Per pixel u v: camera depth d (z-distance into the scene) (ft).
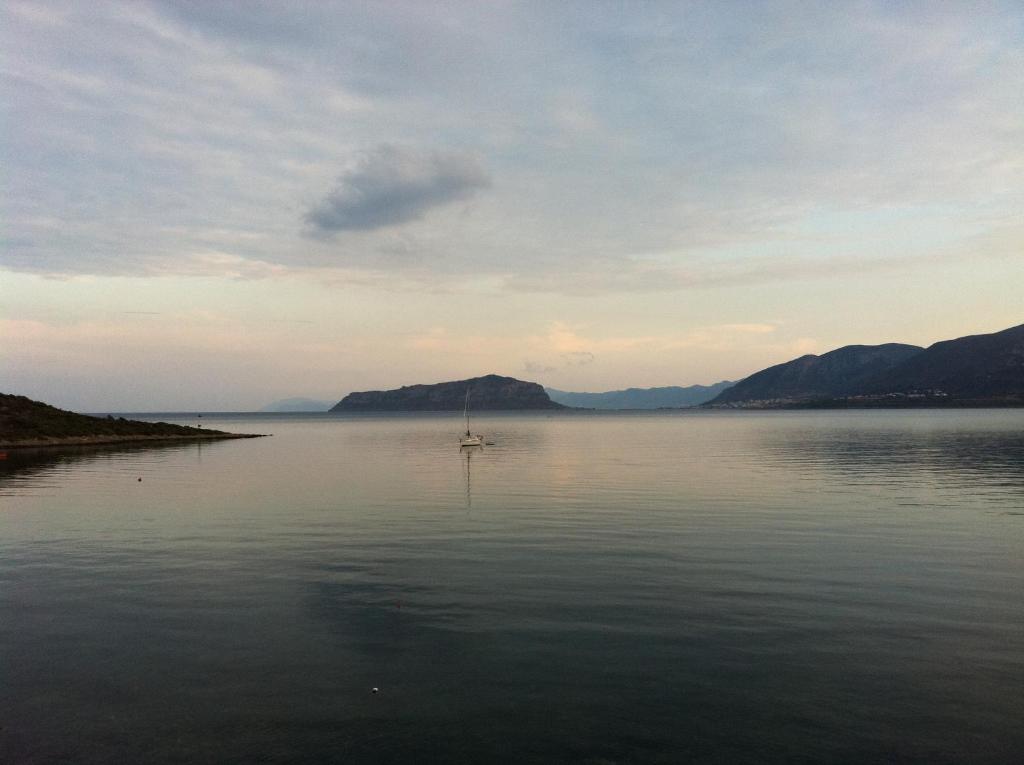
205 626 46.62
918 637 43.86
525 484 134.10
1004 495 109.40
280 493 122.01
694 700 35.14
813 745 30.81
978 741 31.14
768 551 68.69
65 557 68.23
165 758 29.76
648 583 56.70
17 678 38.04
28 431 291.79
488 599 52.47
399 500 111.24
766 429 437.17
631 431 454.81
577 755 30.04
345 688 36.70
